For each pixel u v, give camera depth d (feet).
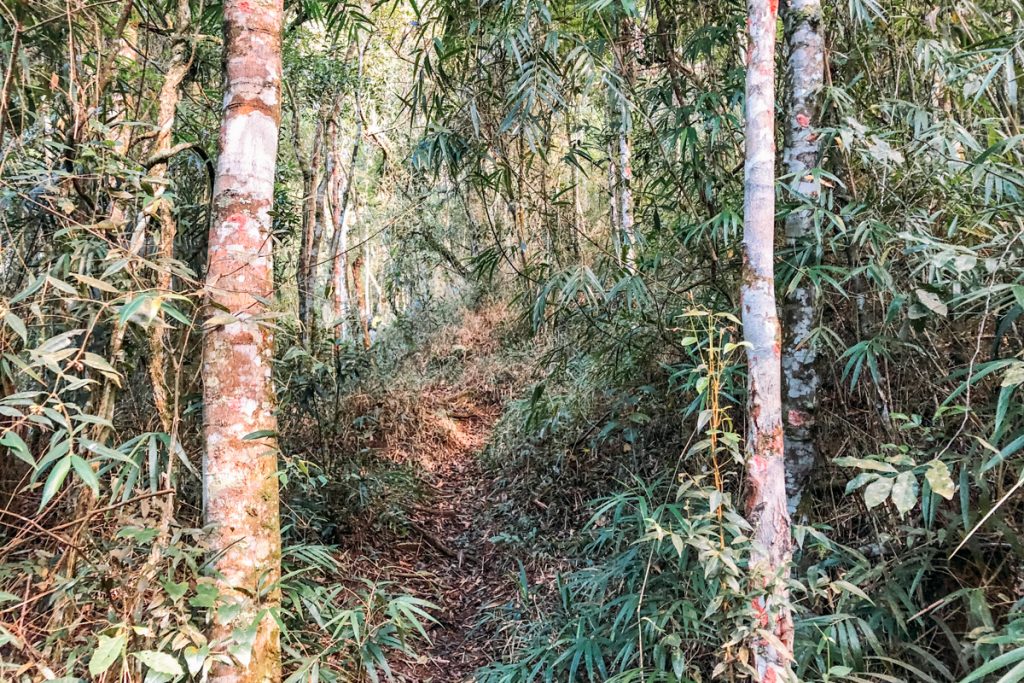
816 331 6.54
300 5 12.46
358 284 29.45
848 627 5.36
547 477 14.80
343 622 6.46
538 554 12.46
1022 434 4.83
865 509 6.61
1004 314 5.55
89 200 6.95
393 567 13.03
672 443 10.54
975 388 5.93
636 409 11.16
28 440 8.15
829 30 7.86
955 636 5.61
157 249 7.87
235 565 5.66
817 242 6.48
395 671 9.57
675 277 9.43
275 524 6.08
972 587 5.50
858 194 7.26
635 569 7.23
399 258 26.32
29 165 7.16
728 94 8.32
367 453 16.93
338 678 6.66
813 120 7.17
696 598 5.96
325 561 7.80
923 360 6.62
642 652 6.23
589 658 7.00
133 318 4.83
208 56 12.20
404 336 29.07
